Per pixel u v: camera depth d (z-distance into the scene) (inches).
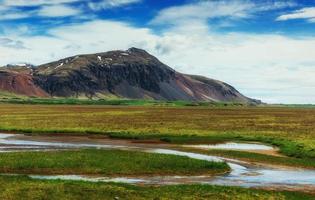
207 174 1626.5
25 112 6855.3
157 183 1435.8
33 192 1189.1
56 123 4284.0
